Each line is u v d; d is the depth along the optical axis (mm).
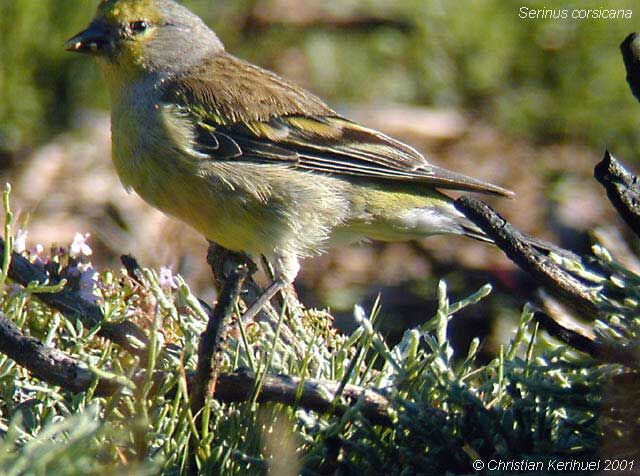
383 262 14047
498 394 5934
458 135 16250
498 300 12992
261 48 16812
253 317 7926
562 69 16438
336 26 17078
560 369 5855
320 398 5680
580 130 16203
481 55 16703
